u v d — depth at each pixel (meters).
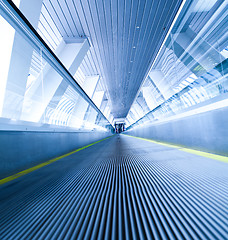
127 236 0.68
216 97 2.66
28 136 2.89
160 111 9.65
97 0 5.10
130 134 25.78
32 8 3.51
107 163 2.64
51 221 0.88
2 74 3.09
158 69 11.08
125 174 1.82
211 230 0.68
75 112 8.92
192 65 6.79
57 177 1.97
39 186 1.63
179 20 6.00
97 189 1.38
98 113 14.31
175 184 1.31
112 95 18.52
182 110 4.20
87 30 6.52
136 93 18.89
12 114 3.43
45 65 5.07
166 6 5.51
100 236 0.70
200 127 3.13
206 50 6.12
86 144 8.03
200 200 0.98
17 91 3.36
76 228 0.79
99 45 7.72
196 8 5.41
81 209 1.00
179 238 0.64
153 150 3.87
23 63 3.35
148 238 0.65
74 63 6.67
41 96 5.01
